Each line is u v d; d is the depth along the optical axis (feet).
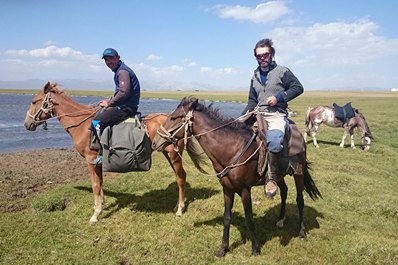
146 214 25.03
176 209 25.88
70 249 19.95
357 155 49.78
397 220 25.95
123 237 21.39
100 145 23.00
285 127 18.99
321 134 73.41
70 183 32.78
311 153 49.90
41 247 20.08
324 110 56.75
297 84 18.95
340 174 36.47
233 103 234.38
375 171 40.37
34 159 45.44
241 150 18.30
